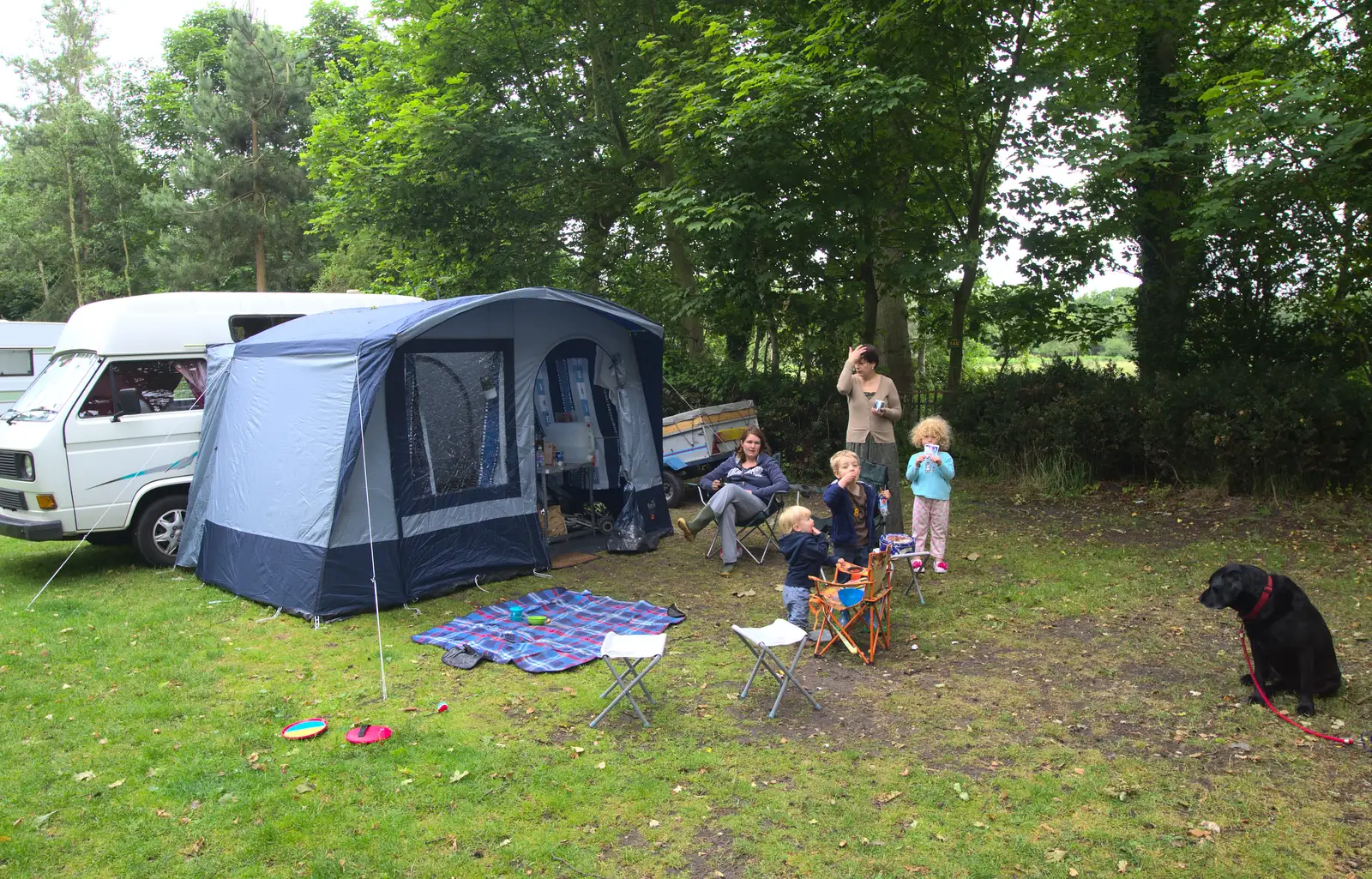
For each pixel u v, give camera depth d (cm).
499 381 760
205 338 848
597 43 1359
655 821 359
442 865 329
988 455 1135
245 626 629
